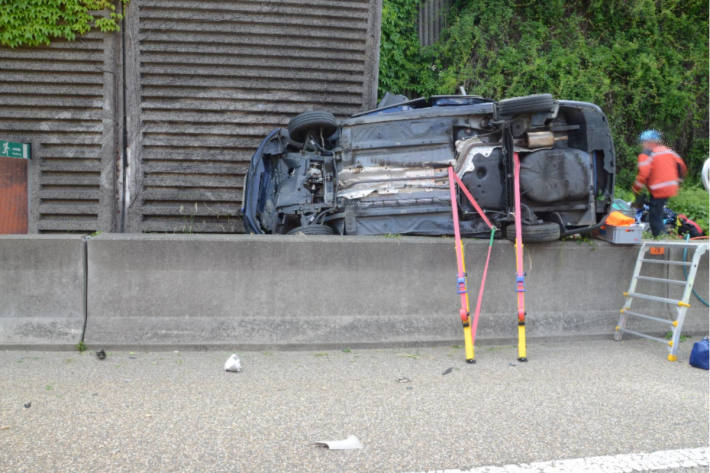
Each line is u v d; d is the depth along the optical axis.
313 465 2.42
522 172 5.07
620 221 5.39
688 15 14.02
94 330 4.52
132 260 4.63
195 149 7.32
